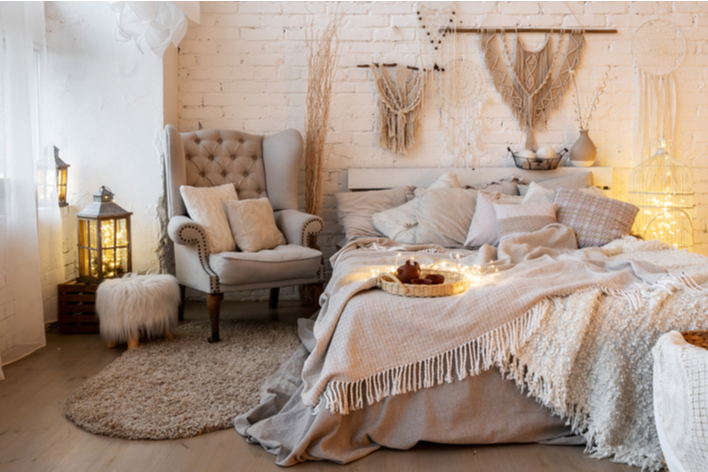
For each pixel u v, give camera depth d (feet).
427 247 9.85
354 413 6.26
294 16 12.59
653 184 13.00
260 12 12.57
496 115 12.96
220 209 10.70
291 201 11.96
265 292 13.19
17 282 8.84
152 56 11.59
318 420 5.98
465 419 6.25
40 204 10.27
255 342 9.75
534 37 12.81
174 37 10.89
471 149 13.00
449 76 12.83
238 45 12.64
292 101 12.81
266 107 12.80
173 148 10.85
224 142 12.00
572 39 12.77
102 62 11.48
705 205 13.21
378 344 6.18
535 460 6.00
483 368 6.18
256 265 9.78
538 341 6.21
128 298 9.27
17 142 8.59
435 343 6.19
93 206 10.37
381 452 6.21
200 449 6.22
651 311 6.13
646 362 6.06
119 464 5.85
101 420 6.70
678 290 6.43
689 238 12.96
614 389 6.02
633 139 13.05
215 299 9.72
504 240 9.12
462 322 6.21
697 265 7.75
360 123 12.89
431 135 12.98
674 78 12.92
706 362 4.34
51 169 10.23
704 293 6.28
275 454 6.11
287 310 12.15
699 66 12.91
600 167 12.69
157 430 6.48
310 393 6.08
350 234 11.41
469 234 10.44
